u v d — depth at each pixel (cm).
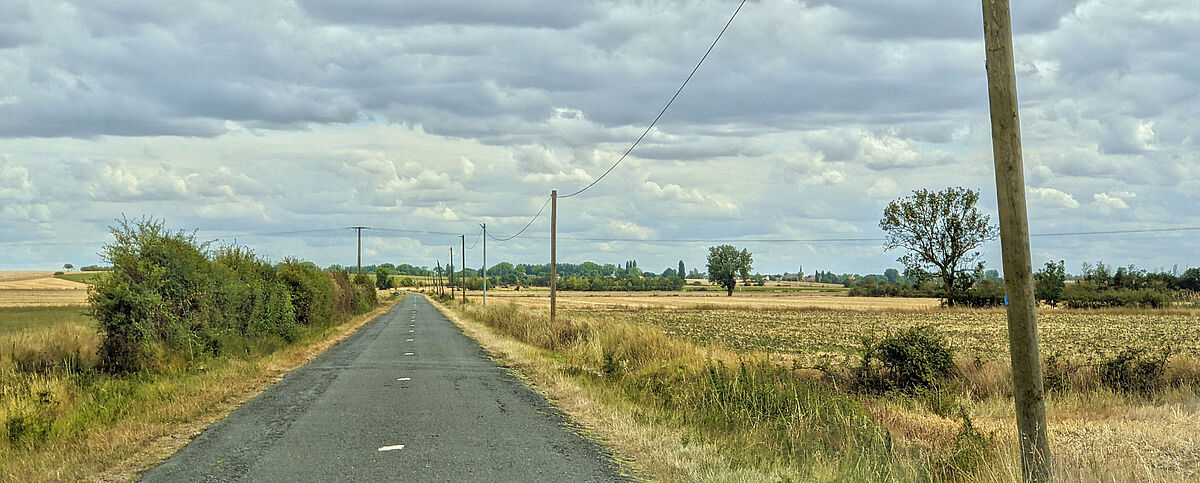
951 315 6406
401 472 823
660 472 818
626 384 1612
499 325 4031
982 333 4209
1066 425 1369
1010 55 686
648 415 1184
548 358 2298
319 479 789
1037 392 685
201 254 1998
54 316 3666
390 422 1147
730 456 891
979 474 869
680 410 1242
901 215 7906
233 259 2534
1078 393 1773
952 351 2045
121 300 1627
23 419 1071
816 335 4038
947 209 7712
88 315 1638
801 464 895
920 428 1362
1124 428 1285
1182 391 1803
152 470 831
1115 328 4459
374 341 3106
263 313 2562
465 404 1340
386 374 1847
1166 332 4097
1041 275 7719
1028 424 686
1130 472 920
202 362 1833
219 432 1060
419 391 1520
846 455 927
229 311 2161
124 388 1380
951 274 7800
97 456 882
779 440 1031
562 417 1202
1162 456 1068
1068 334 3981
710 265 15812
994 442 971
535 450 945
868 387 1883
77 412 1171
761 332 4297
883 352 1938
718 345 2802
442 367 2027
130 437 990
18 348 1877
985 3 694
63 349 1914
